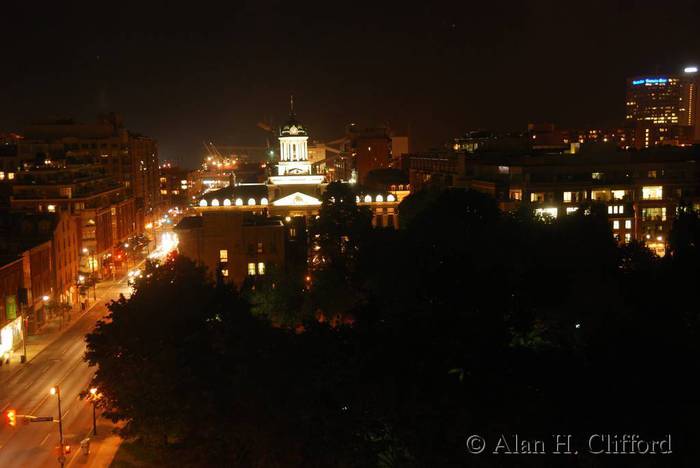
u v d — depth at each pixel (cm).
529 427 4091
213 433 6297
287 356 5972
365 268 10850
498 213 12625
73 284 15312
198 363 6844
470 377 4494
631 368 4356
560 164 15950
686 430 3834
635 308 6650
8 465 7294
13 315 11281
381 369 4809
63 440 7919
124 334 7356
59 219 14400
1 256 11831
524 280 6581
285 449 5409
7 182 19512
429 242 10756
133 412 6788
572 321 7200
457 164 18988
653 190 15675
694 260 7506
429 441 4250
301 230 15350
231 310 7988
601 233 10756
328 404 5112
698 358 4441
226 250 12756
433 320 5053
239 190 19212
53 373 10231
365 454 4816
